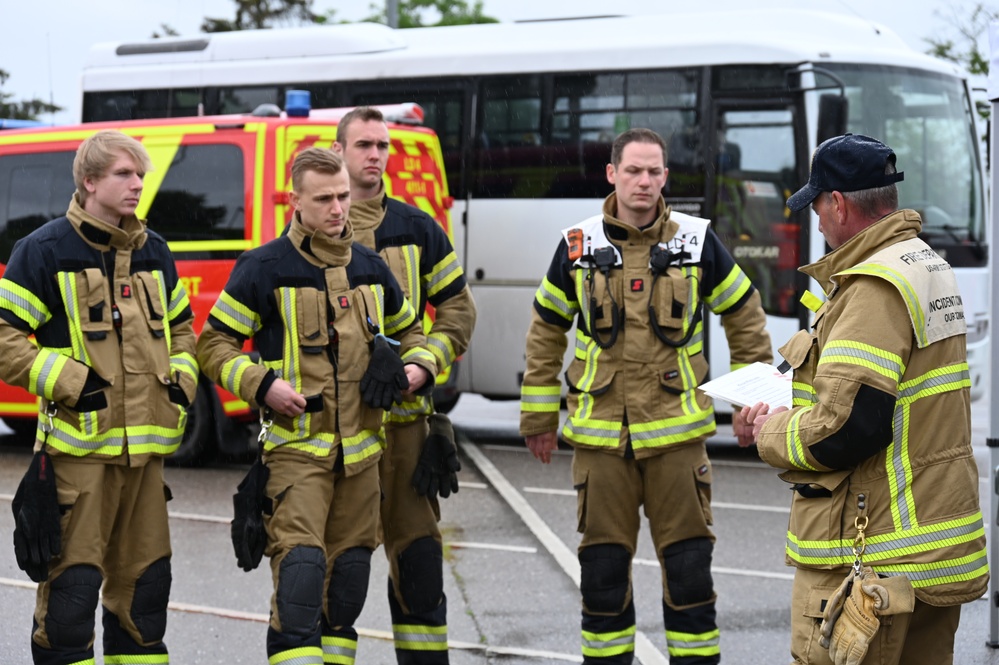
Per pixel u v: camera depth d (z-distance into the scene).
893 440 3.55
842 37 11.84
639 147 5.07
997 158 5.93
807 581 3.70
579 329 5.18
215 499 9.16
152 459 4.72
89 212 4.64
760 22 11.91
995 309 5.82
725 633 6.14
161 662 4.77
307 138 10.11
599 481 5.08
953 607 3.64
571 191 12.26
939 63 12.34
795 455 3.60
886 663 3.54
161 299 4.77
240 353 4.77
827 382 3.51
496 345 12.46
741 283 5.23
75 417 4.52
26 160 10.86
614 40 12.19
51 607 4.50
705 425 5.04
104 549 4.63
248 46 13.84
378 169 5.25
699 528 5.05
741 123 11.66
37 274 4.54
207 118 10.23
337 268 4.80
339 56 13.34
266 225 9.91
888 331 3.50
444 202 11.12
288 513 4.60
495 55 12.61
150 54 14.38
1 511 8.73
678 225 5.17
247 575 7.20
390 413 5.10
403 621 5.14
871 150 3.64
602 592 5.11
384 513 5.17
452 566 7.37
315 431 4.66
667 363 5.05
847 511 3.60
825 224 3.74
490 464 10.66
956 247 11.97
